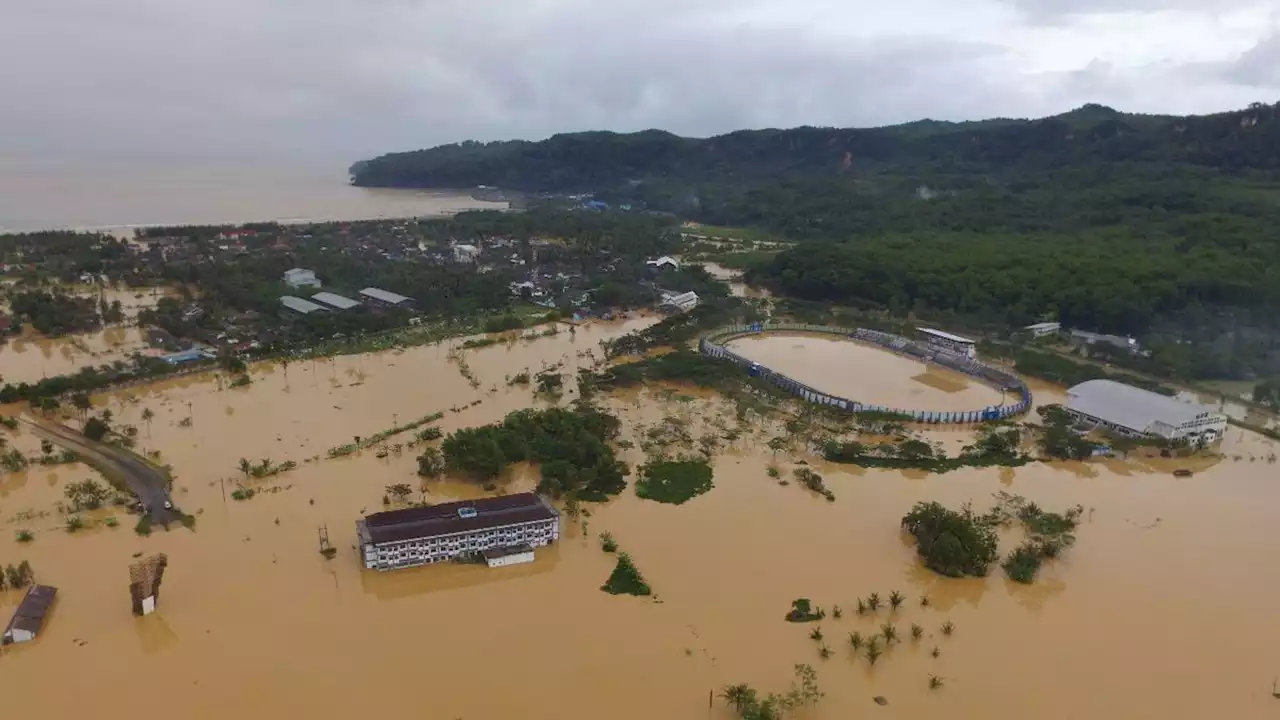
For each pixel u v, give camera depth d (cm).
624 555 12875
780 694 9800
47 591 11369
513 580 12212
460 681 9956
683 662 10406
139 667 10119
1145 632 11381
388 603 11562
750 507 14638
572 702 9631
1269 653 10994
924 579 12544
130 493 14562
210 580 11981
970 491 15575
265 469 15500
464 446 15750
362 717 9344
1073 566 13062
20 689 9681
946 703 9838
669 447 17050
